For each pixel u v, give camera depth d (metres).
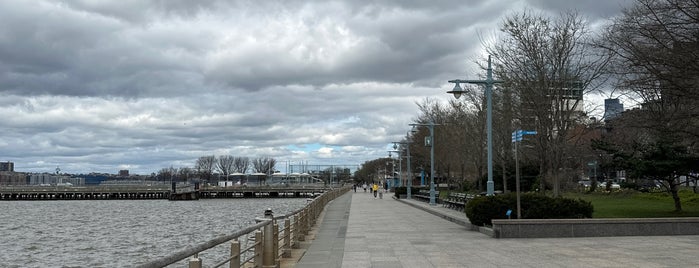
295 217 17.17
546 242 17.48
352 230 23.45
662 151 24.17
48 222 60.22
